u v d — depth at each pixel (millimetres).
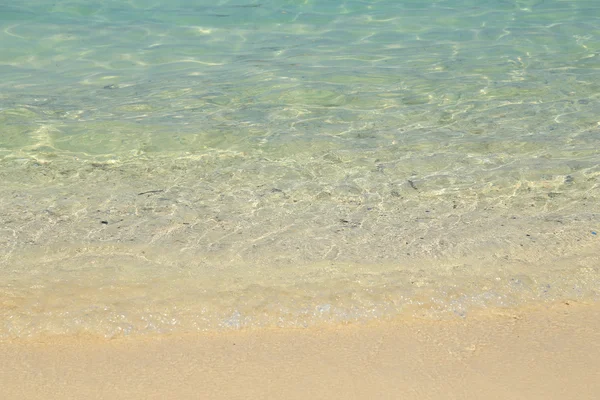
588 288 3811
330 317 3596
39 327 3498
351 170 5242
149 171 5277
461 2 9523
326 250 4148
